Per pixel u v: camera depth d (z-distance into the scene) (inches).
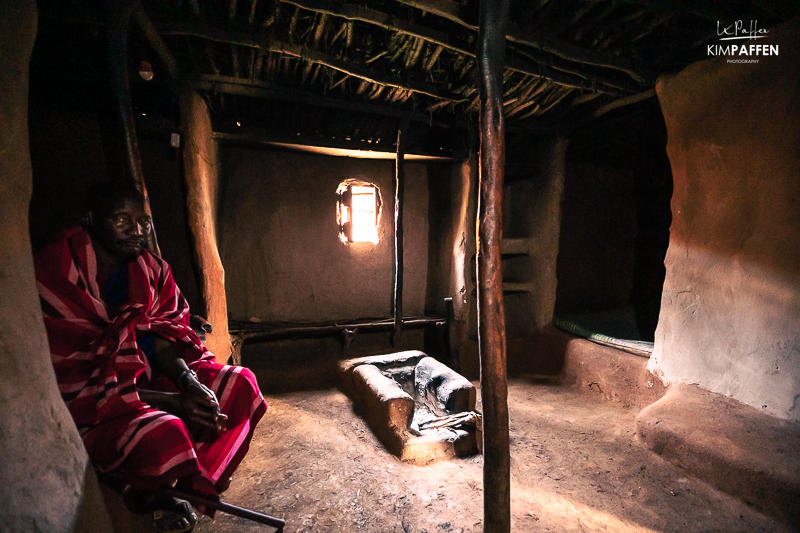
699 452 96.6
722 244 113.0
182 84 126.6
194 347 71.3
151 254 72.0
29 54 41.6
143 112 131.5
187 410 61.4
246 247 171.6
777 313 100.5
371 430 119.4
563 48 114.4
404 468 100.2
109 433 55.0
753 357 105.3
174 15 101.8
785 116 98.3
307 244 180.1
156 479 54.2
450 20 109.1
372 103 155.3
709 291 116.2
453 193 193.8
